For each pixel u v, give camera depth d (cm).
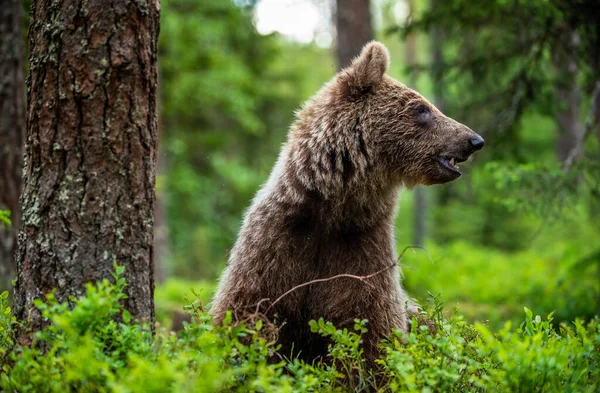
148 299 834
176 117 3609
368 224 943
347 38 2297
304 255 921
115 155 796
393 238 984
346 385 828
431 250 3312
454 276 2752
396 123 991
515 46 1792
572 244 2972
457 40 2017
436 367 690
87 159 789
